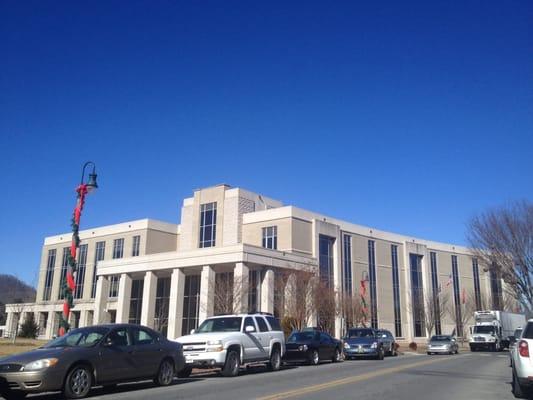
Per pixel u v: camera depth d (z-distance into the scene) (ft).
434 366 72.23
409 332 209.97
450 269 237.86
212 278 140.67
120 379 41.14
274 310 141.38
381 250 207.21
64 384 36.63
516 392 40.01
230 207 183.83
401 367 69.05
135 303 180.04
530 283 131.03
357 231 196.65
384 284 203.82
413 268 221.25
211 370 63.62
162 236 216.13
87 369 38.37
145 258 157.28
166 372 46.03
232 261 136.77
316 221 175.22
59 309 232.53
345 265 186.50
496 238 134.21
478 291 241.76
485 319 154.92
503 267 134.21
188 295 165.17
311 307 138.92
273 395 38.68
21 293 274.36
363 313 161.38
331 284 156.66
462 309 232.73
